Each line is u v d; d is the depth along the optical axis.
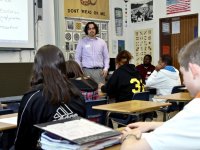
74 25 6.91
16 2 5.38
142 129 1.31
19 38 5.46
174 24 7.05
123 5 7.98
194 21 6.66
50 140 1.17
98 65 5.73
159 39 7.36
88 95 3.31
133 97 3.64
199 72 0.97
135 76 3.90
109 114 3.34
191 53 0.99
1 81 5.16
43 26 6.04
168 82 4.85
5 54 5.47
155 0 7.36
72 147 1.11
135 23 7.83
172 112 4.12
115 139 1.21
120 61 3.95
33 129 1.53
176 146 0.92
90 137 1.15
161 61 5.19
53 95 1.50
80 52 5.77
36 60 1.58
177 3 6.93
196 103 0.95
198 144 0.90
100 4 7.42
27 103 1.53
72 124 1.30
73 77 3.30
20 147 1.57
